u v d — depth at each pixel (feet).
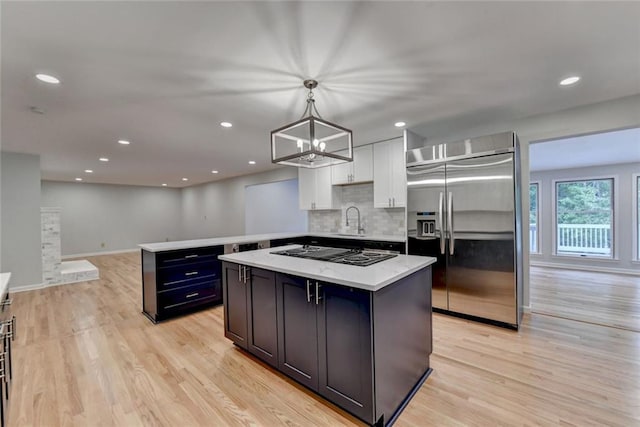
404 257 7.87
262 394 6.49
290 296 6.77
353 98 8.79
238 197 25.62
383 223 15.20
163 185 32.07
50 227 16.75
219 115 9.96
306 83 7.64
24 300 13.75
